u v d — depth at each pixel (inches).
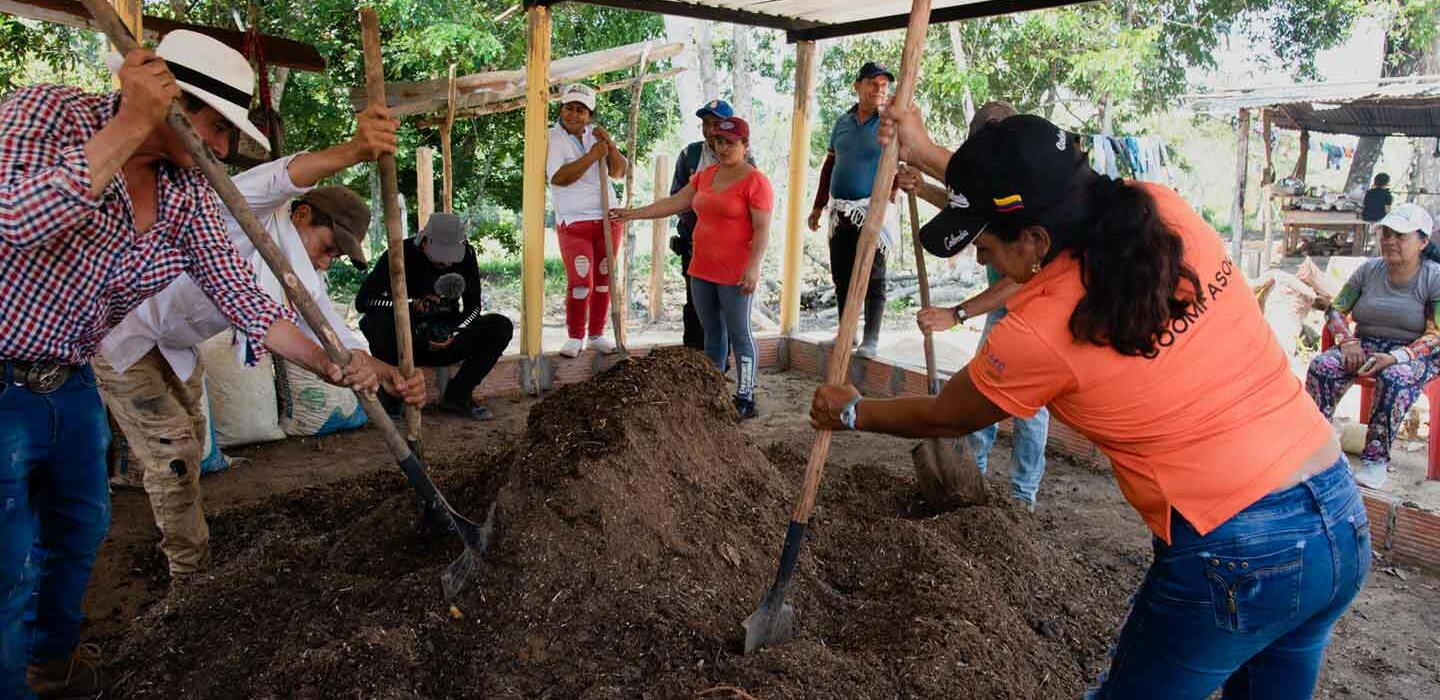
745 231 229.5
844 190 261.7
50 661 110.0
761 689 99.7
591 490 122.9
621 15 592.4
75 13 223.6
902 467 209.5
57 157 81.4
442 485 144.3
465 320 234.5
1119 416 72.0
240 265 105.3
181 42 92.8
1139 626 77.8
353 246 148.8
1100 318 67.8
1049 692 115.4
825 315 435.8
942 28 650.2
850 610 128.5
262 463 205.6
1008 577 139.6
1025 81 673.0
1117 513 184.4
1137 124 735.7
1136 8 661.3
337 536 137.6
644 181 779.4
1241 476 70.7
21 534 94.5
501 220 646.5
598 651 108.3
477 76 335.0
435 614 110.9
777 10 268.7
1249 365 72.2
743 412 245.4
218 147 99.7
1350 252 591.2
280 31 508.1
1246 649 73.4
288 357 106.7
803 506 107.6
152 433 134.8
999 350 73.2
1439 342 189.0
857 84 252.7
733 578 125.0
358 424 231.6
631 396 142.6
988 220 73.6
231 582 123.7
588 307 279.7
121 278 94.6
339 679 100.8
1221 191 884.0
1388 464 209.8
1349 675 129.9
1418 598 152.7
